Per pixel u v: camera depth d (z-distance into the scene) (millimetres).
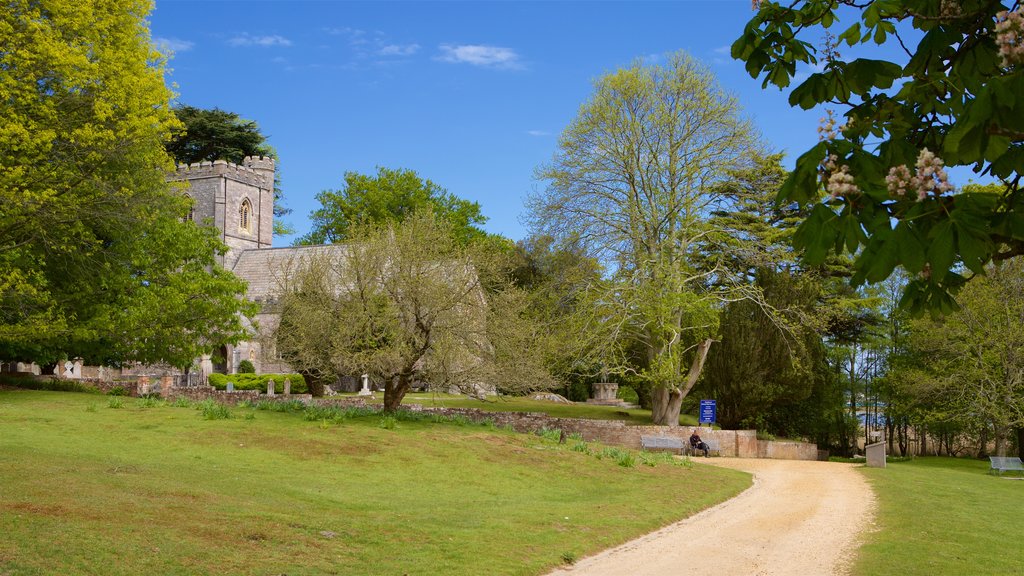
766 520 16500
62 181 23266
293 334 27125
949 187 3738
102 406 24031
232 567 9461
